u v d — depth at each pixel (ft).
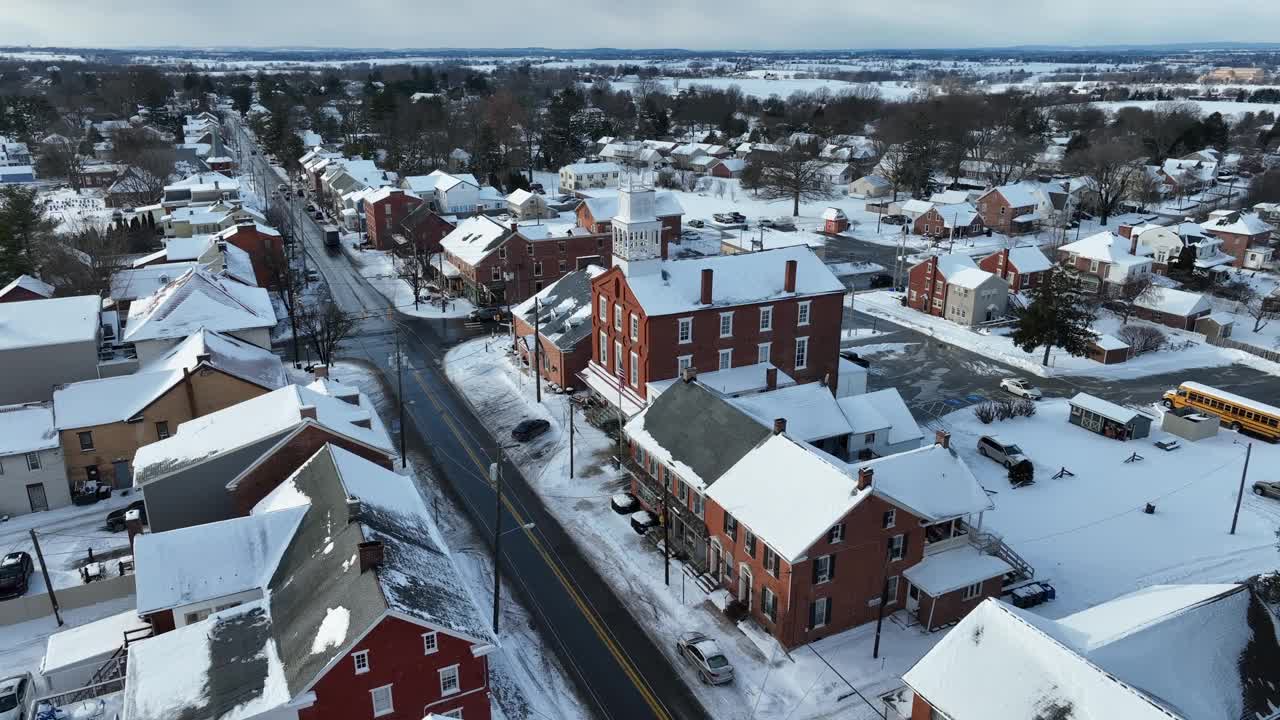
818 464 147.74
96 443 192.65
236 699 105.29
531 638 146.20
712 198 608.19
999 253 346.33
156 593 124.88
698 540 164.96
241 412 170.30
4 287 294.66
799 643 142.51
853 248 463.01
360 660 107.24
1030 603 153.28
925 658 112.88
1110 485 200.54
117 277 296.92
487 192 527.40
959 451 219.00
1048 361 288.10
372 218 441.68
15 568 153.99
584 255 360.28
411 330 316.60
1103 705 95.50
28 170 587.27
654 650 143.64
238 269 302.04
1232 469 208.85
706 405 178.40
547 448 218.18
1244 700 106.73
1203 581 161.27
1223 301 360.89
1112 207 544.21
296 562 128.57
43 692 128.47
